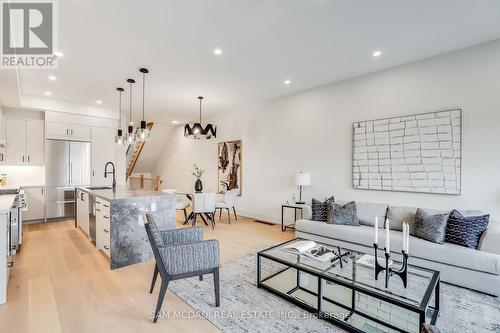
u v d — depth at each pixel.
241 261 3.32
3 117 5.21
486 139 3.13
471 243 2.69
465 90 3.27
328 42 3.13
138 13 2.50
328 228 3.66
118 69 3.87
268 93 5.21
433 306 2.23
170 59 3.56
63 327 1.95
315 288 2.55
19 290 2.50
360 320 2.03
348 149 4.38
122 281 2.72
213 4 2.38
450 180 3.36
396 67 3.85
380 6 2.43
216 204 5.51
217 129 7.07
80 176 5.82
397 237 3.08
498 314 2.14
